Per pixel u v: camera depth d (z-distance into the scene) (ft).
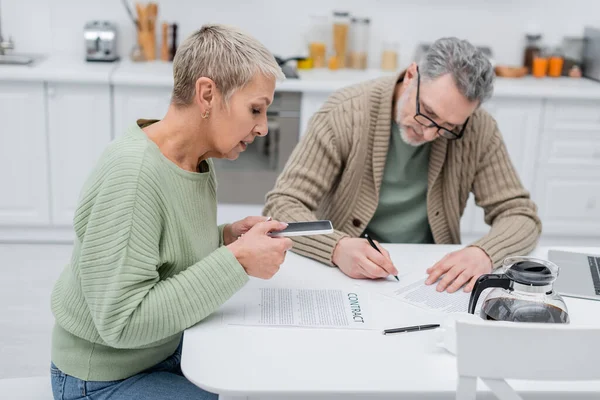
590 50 13.75
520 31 14.29
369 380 4.12
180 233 4.78
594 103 12.62
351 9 13.89
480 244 6.07
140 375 5.00
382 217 7.18
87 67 12.27
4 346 9.12
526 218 6.64
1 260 11.87
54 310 5.05
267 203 6.62
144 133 4.72
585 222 13.25
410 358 4.39
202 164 5.21
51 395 5.31
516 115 12.55
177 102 4.71
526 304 4.50
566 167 12.91
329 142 6.77
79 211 4.60
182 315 4.55
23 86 11.81
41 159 12.16
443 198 7.06
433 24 14.14
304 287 5.39
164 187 4.61
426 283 5.56
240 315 4.85
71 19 13.43
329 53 13.93
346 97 6.92
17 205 12.34
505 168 6.99
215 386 3.99
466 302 5.23
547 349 3.65
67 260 12.02
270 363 4.26
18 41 13.46
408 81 6.57
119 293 4.42
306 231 5.00
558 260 6.13
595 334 3.62
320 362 4.30
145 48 13.32
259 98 4.63
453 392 4.04
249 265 4.78
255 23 13.80
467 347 3.66
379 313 4.99
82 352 4.93
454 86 5.98
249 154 12.52
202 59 4.54
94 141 12.15
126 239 4.42
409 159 6.92
